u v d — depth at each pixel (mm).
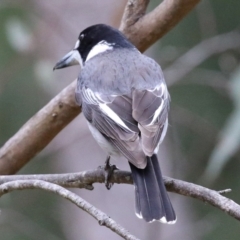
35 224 12242
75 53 9742
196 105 12781
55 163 12758
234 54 12469
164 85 8047
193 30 12969
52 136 9531
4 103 13078
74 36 12438
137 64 8336
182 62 12125
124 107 7465
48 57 12508
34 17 12570
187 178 12664
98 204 11875
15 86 13031
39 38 12547
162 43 13055
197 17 12898
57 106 9383
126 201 11891
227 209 6504
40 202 12852
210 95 12758
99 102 7773
